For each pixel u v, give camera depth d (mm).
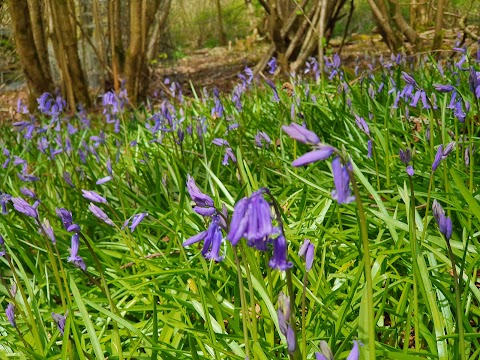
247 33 3795
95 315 457
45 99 810
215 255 289
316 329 377
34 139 985
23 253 517
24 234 601
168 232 568
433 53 1359
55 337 395
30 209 401
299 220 538
